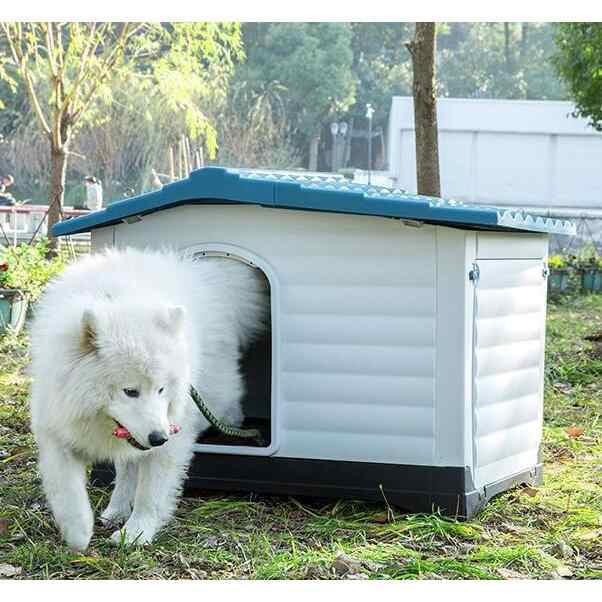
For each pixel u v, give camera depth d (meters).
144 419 1.98
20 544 2.19
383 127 23.78
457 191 12.28
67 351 2.02
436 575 2.03
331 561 2.08
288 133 20.89
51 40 6.87
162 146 14.61
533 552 2.16
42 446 2.12
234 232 2.55
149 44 7.92
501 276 2.55
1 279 5.05
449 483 2.40
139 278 2.29
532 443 2.73
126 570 2.03
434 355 2.40
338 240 2.46
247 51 22.08
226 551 2.16
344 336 2.47
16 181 17.70
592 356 5.00
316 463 2.49
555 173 12.28
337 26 22.55
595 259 9.13
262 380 3.05
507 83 25.50
